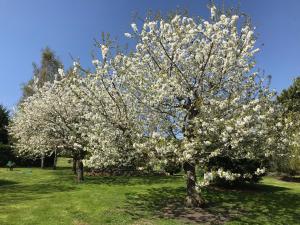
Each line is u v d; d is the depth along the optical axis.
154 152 11.70
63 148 22.17
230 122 10.71
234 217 12.41
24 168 32.88
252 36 12.16
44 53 38.53
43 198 15.34
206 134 11.26
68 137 19.92
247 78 12.77
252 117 11.00
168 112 12.45
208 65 12.81
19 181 21.86
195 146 11.09
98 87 13.31
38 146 22.12
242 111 11.16
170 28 12.62
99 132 12.51
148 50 12.86
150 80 12.92
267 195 16.28
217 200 14.91
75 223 11.62
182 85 12.38
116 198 15.18
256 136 11.65
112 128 12.46
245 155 12.61
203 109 11.88
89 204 14.07
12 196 15.98
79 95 14.12
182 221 11.80
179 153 11.17
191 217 12.25
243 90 12.41
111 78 12.70
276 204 14.48
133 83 12.51
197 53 12.41
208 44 12.53
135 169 14.18
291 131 13.12
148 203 14.23
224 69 12.18
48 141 21.36
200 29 12.23
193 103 12.12
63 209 13.29
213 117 11.73
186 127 12.07
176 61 12.72
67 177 23.62
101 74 12.41
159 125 12.34
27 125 22.78
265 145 12.29
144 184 19.20
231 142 10.98
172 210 13.12
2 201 14.71
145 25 12.56
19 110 29.88
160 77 11.75
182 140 11.69
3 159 34.56
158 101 11.97
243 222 11.88
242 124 10.39
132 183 19.70
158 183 19.52
